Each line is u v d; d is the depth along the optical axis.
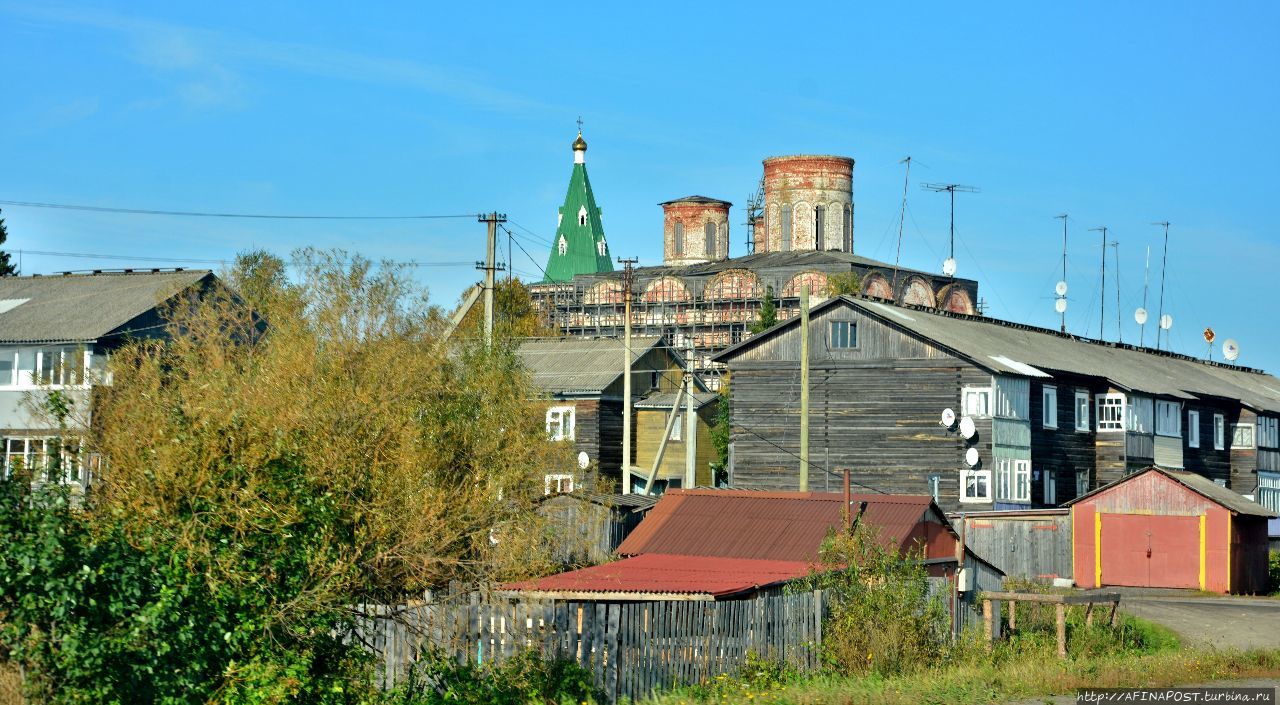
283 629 25.80
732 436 85.69
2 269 96.81
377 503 29.80
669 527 48.69
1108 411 90.25
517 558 35.44
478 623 29.75
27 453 27.50
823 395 83.19
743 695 30.27
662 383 105.38
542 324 133.12
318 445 30.69
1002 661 39.53
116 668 22.48
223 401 29.30
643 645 30.94
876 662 35.88
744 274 140.25
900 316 84.12
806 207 156.50
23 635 22.27
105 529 24.00
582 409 94.06
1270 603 63.22
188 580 24.27
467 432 44.03
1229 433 105.06
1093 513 72.06
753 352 85.75
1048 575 72.50
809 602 36.19
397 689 27.80
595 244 191.62
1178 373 106.62
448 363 47.47
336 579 27.11
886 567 38.34
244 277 66.25
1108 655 43.28
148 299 63.88
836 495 49.41
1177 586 70.12
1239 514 69.62
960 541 49.00
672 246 168.12
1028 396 82.25
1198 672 35.41
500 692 28.42
